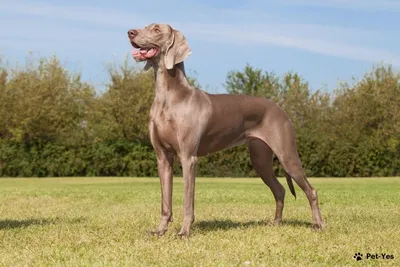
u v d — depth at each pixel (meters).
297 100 39.44
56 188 23.39
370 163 36.66
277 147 8.73
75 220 10.62
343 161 36.56
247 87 58.00
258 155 9.21
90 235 8.31
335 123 38.66
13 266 6.20
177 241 7.64
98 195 18.31
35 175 37.66
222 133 8.41
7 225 9.82
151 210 12.66
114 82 41.12
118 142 38.31
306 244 7.38
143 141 39.97
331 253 6.86
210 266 6.09
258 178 34.81
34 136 38.66
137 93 40.31
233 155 36.38
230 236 8.05
